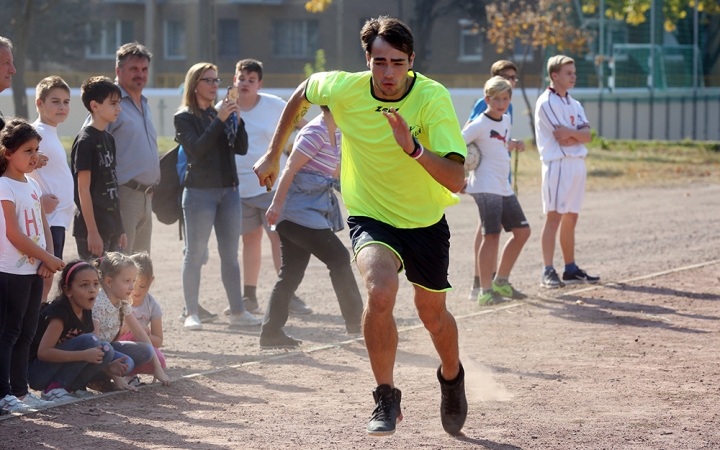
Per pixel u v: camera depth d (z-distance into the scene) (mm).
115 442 7742
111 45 67625
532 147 47250
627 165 40156
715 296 14781
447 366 7930
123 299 9977
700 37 60438
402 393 9508
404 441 7805
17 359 8992
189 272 13141
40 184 10305
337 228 12141
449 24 66875
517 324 12992
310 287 16469
